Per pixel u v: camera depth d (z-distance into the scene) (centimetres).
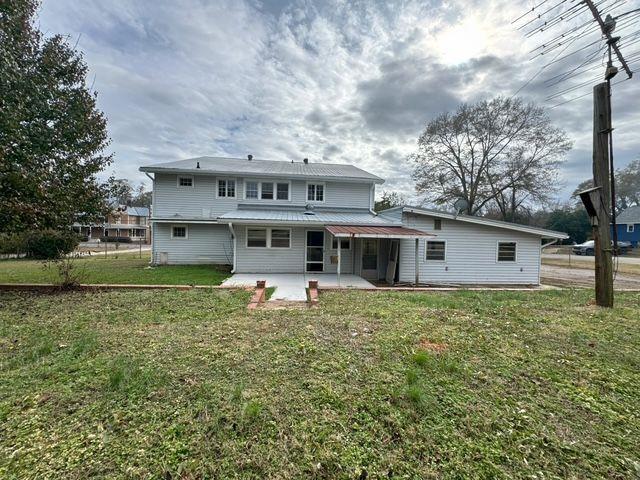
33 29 808
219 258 1579
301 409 267
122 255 2252
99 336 450
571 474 199
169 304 660
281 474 199
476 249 1220
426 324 521
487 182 2759
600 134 674
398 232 1079
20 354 382
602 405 280
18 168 711
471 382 318
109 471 198
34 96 770
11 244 1792
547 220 4159
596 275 693
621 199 4469
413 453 217
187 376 325
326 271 1328
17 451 213
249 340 437
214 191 1572
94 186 963
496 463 208
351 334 465
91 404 272
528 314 600
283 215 1337
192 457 211
